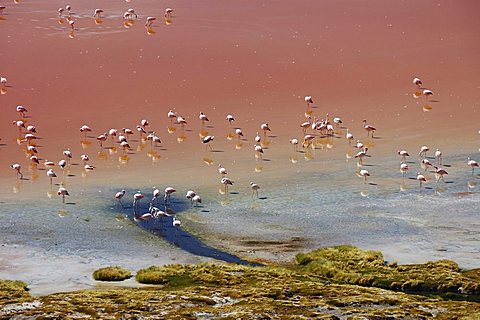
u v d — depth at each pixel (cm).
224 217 5941
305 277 5016
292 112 8362
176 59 9681
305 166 6950
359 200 6219
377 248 5416
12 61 9412
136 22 10725
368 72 9500
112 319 4162
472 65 9731
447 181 6575
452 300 4675
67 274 5016
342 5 11681
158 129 7875
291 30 10650
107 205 6147
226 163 7025
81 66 9412
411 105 8569
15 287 4734
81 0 11438
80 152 7281
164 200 6222
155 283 4888
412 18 11262
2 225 5725
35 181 6606
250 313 4247
